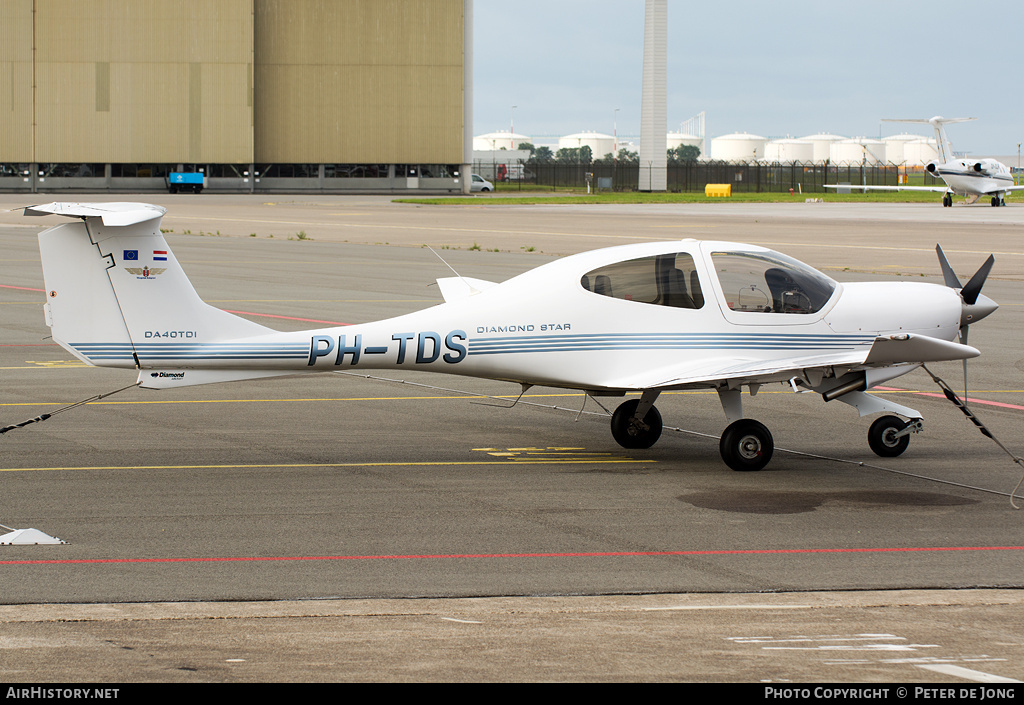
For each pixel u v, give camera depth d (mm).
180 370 17297
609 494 16641
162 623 11234
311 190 155375
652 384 17500
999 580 12820
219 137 150875
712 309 18266
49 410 22812
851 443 20328
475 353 18188
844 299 18734
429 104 155375
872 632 11133
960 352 16172
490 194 163750
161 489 16781
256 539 14234
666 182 186500
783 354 18328
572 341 18250
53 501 16016
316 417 22500
